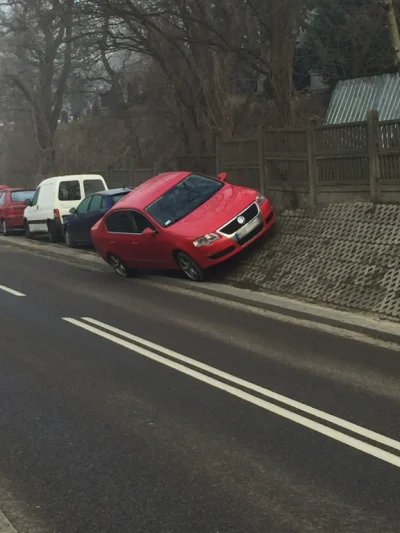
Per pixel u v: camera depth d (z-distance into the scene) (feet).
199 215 43.93
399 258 35.19
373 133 42.24
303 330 30.78
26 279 48.24
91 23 76.74
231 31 67.77
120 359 26.30
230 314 34.81
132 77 126.31
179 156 62.85
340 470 15.80
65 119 202.39
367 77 81.05
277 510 13.92
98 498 14.64
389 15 41.45
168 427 18.86
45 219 72.95
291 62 64.13
